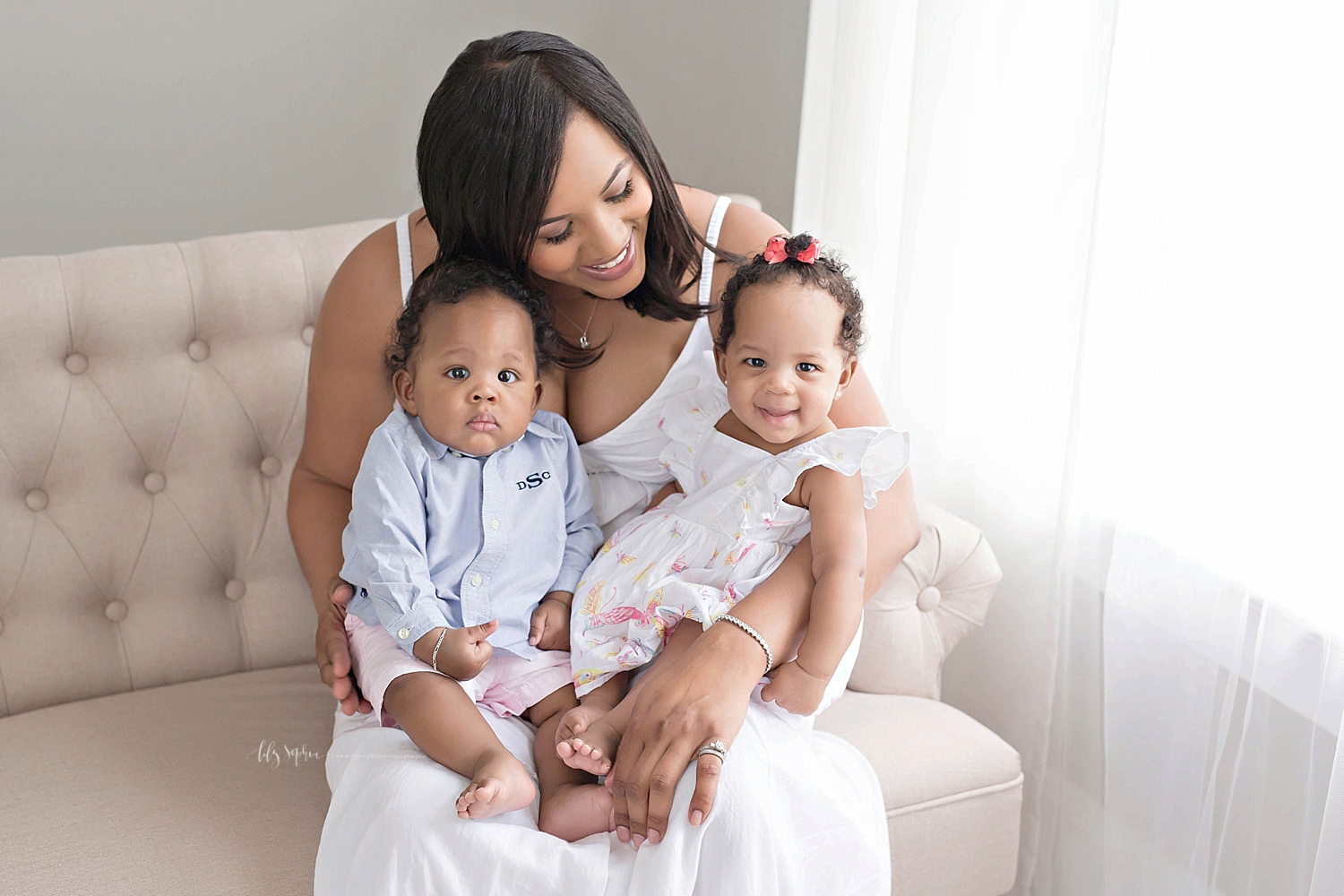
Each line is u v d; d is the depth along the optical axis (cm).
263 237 163
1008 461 165
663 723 107
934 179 168
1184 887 140
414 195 265
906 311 176
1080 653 159
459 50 255
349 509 143
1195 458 134
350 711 123
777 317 116
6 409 146
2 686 148
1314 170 119
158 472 156
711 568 123
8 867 117
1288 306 122
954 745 140
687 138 256
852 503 119
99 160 237
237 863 119
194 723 144
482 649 114
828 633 114
